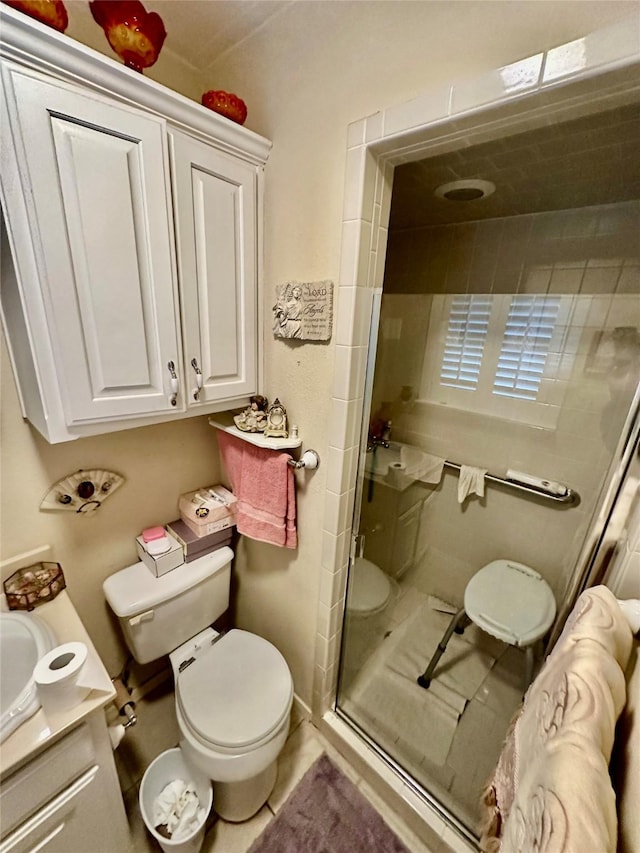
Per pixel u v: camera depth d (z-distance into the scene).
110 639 1.34
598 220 1.26
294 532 1.23
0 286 0.84
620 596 0.77
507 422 1.58
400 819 1.16
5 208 0.65
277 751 1.04
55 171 0.68
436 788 1.18
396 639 1.73
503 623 1.41
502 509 1.67
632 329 1.24
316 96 0.89
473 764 1.26
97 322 0.80
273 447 1.09
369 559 1.52
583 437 1.39
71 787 0.78
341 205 0.89
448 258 1.60
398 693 1.50
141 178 0.79
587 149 0.90
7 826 0.69
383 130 0.78
